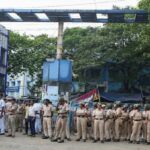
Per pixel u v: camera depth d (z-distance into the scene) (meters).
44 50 48.22
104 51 40.50
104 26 40.88
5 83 41.19
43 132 23.64
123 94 41.38
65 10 28.86
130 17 31.64
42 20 30.91
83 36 44.97
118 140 24.19
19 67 47.53
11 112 23.86
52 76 30.33
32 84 54.94
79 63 41.38
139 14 28.80
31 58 47.62
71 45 44.88
